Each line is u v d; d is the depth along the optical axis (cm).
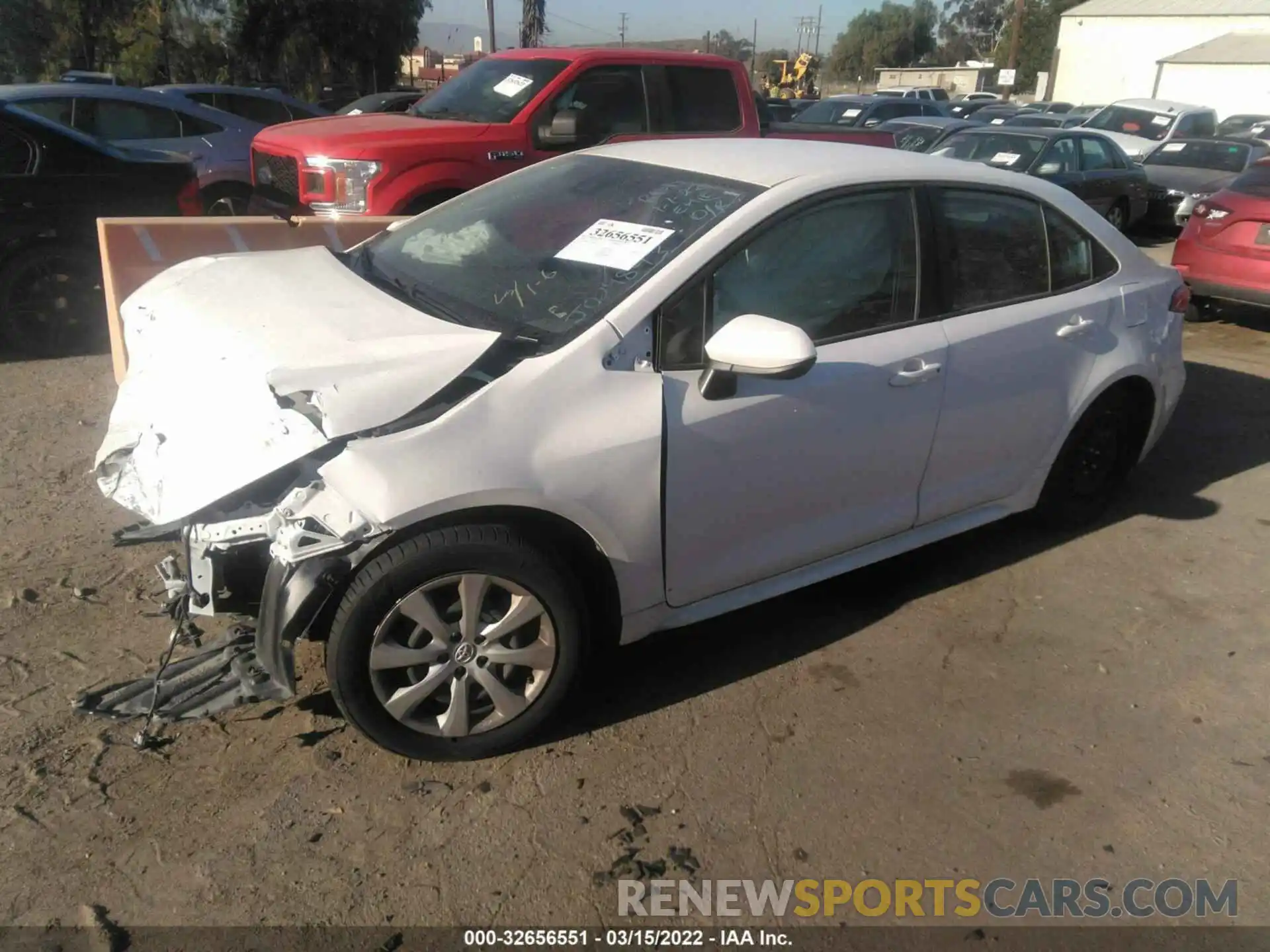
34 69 2755
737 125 781
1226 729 326
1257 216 768
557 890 254
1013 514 436
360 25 3078
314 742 299
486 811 277
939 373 355
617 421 286
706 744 308
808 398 321
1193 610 397
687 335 302
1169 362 447
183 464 271
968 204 374
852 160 357
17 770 280
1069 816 287
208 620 348
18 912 238
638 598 308
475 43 4669
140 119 973
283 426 260
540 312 307
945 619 383
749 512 321
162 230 515
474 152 669
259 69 3006
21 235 604
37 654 328
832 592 400
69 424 520
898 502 367
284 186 692
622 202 346
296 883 251
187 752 292
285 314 306
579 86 708
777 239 321
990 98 4103
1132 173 1249
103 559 388
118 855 255
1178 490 510
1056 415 406
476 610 277
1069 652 365
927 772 301
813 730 317
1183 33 4059
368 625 264
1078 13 4338
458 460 264
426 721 285
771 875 262
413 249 376
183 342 306
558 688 295
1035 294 396
